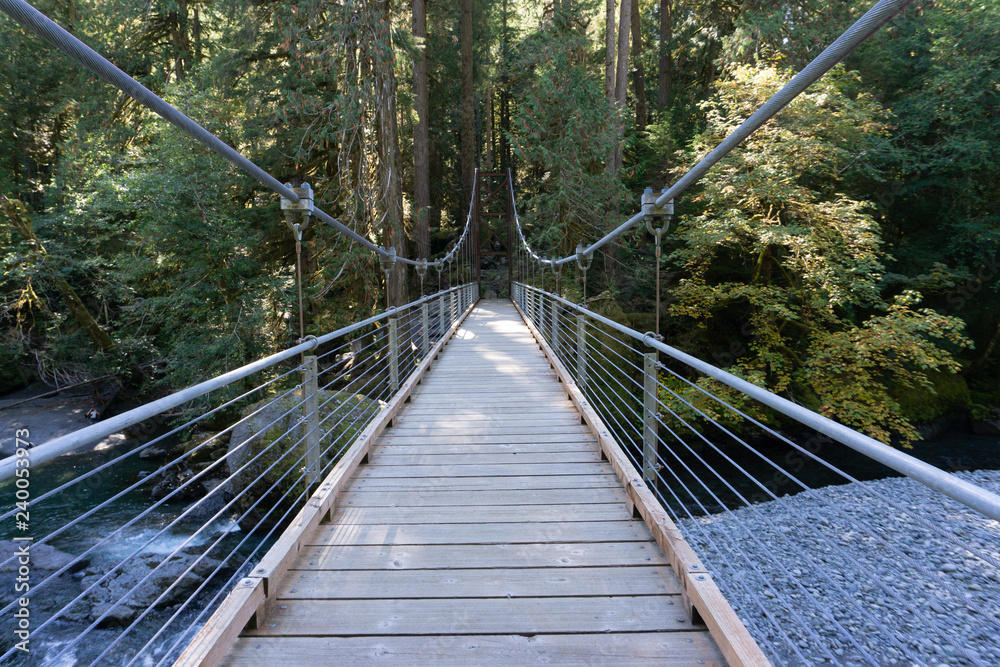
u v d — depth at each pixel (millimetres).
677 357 2514
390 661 1852
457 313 12727
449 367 7297
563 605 2145
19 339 13164
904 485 8375
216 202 11820
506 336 10242
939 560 6074
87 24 14547
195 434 11242
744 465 10789
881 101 13070
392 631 1998
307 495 3002
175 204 11211
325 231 13000
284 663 1844
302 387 3070
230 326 11820
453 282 22125
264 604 2076
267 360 2396
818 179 12117
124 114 14734
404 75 17172
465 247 20062
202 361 11367
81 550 6695
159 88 14094
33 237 12000
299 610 2129
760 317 11633
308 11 11547
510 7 27281
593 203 15305
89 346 13305
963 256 12297
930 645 4820
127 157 12211
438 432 4438
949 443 11602
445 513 2967
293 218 3111
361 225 12789
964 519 7043
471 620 2057
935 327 9578
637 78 21156
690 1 18844
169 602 5598
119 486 8930
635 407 11039
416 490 3279
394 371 5539
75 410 13078
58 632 5176
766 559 6293
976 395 13070
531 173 21234
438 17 21672
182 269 12328
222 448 9461
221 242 11430
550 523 2840
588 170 16312
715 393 11242
